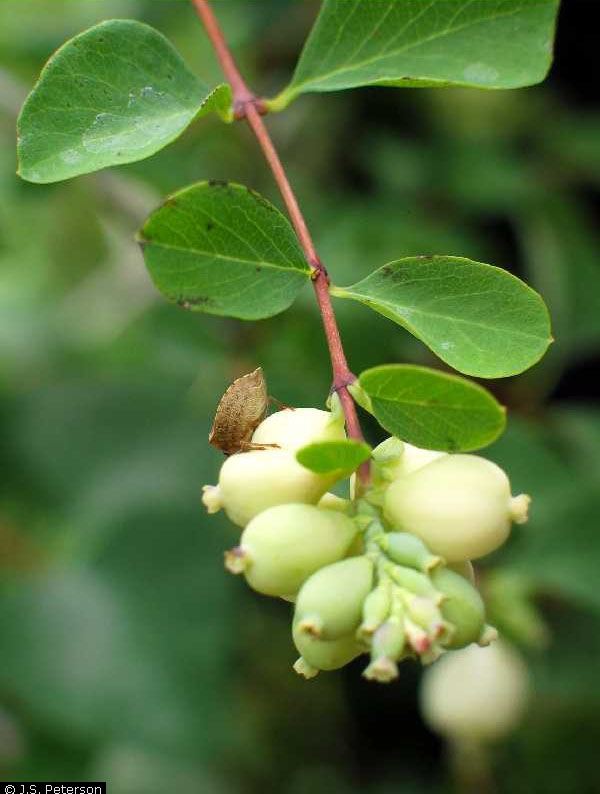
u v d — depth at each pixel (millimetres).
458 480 152
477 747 319
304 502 156
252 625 352
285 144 345
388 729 367
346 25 187
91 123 173
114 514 318
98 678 295
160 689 295
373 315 296
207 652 302
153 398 336
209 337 321
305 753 365
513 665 299
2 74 298
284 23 343
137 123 176
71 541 321
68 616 302
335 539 150
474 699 295
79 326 381
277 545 149
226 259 164
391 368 150
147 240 161
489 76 179
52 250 371
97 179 324
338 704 364
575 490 282
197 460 327
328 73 189
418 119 345
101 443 333
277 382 279
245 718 358
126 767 357
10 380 373
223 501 158
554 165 343
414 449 160
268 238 165
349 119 344
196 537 314
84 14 359
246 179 341
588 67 338
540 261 336
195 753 291
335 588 145
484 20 181
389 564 147
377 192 339
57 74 172
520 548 285
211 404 333
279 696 362
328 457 150
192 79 182
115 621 303
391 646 142
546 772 337
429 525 151
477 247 325
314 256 169
